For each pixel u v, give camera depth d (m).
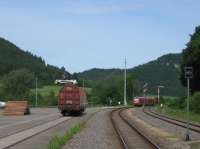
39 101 133.25
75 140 29.45
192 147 25.50
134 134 35.03
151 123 50.56
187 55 91.38
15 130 37.88
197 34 94.56
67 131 34.72
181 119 57.75
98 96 154.50
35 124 45.84
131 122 52.25
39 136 32.25
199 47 88.62
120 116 65.06
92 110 87.75
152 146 25.80
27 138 30.59
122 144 26.41
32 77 164.88
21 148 24.50
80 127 40.69
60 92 65.88
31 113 72.56
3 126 42.72
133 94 165.12
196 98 71.62
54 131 36.97
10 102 67.31
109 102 145.25
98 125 45.06
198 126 44.41
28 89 156.88
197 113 67.25
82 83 168.25
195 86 91.25
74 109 65.00
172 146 26.72
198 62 88.94
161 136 33.78
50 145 24.22
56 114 69.62
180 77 94.88
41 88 176.88
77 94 65.38
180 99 94.94
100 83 160.38
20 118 57.50
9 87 154.12
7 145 25.86
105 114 70.75
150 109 98.25
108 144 26.98
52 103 127.25
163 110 84.44
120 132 36.38
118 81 162.12
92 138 30.95
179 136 33.62
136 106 122.62
